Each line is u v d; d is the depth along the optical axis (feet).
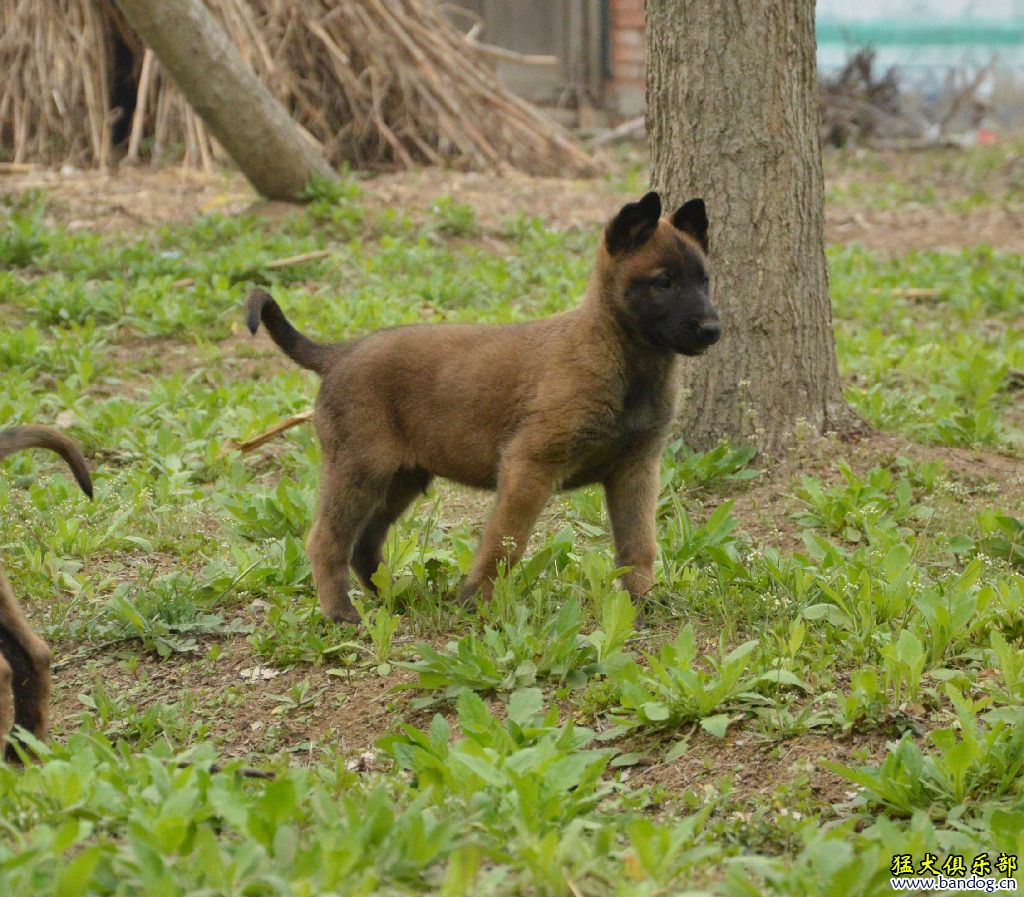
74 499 32.81
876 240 70.90
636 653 25.63
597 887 16.31
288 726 24.17
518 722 21.80
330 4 78.07
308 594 29.12
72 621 28.02
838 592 26.45
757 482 34.73
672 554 29.12
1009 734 20.98
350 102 77.82
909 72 125.39
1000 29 124.88
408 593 28.09
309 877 15.43
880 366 44.93
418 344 27.71
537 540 31.30
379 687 25.14
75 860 14.82
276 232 60.39
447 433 27.32
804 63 34.99
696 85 34.60
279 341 28.71
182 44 58.23
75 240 56.39
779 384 35.60
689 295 26.13
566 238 64.03
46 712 21.47
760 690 23.32
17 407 37.99
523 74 108.37
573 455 26.40
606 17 109.09
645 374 26.68
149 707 24.89
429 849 16.29
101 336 46.80
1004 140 111.34
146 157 77.36
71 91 76.69
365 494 27.71
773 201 34.91
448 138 79.20
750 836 19.20
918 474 34.83
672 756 21.86
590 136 104.42
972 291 57.26
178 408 39.88
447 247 61.46
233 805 16.85
